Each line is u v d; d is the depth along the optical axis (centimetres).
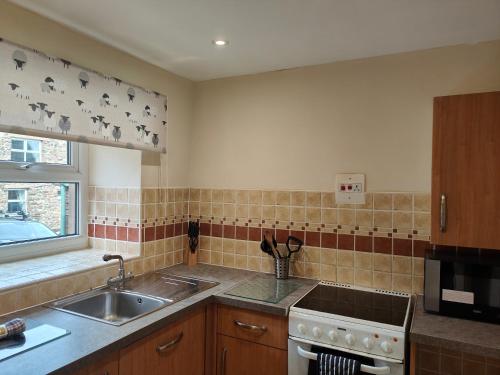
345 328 167
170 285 215
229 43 200
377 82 215
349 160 222
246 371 193
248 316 192
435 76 201
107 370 138
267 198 246
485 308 163
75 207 241
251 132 252
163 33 188
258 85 250
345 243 223
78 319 156
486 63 191
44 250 219
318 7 158
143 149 228
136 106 221
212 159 266
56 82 175
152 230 240
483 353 140
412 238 206
